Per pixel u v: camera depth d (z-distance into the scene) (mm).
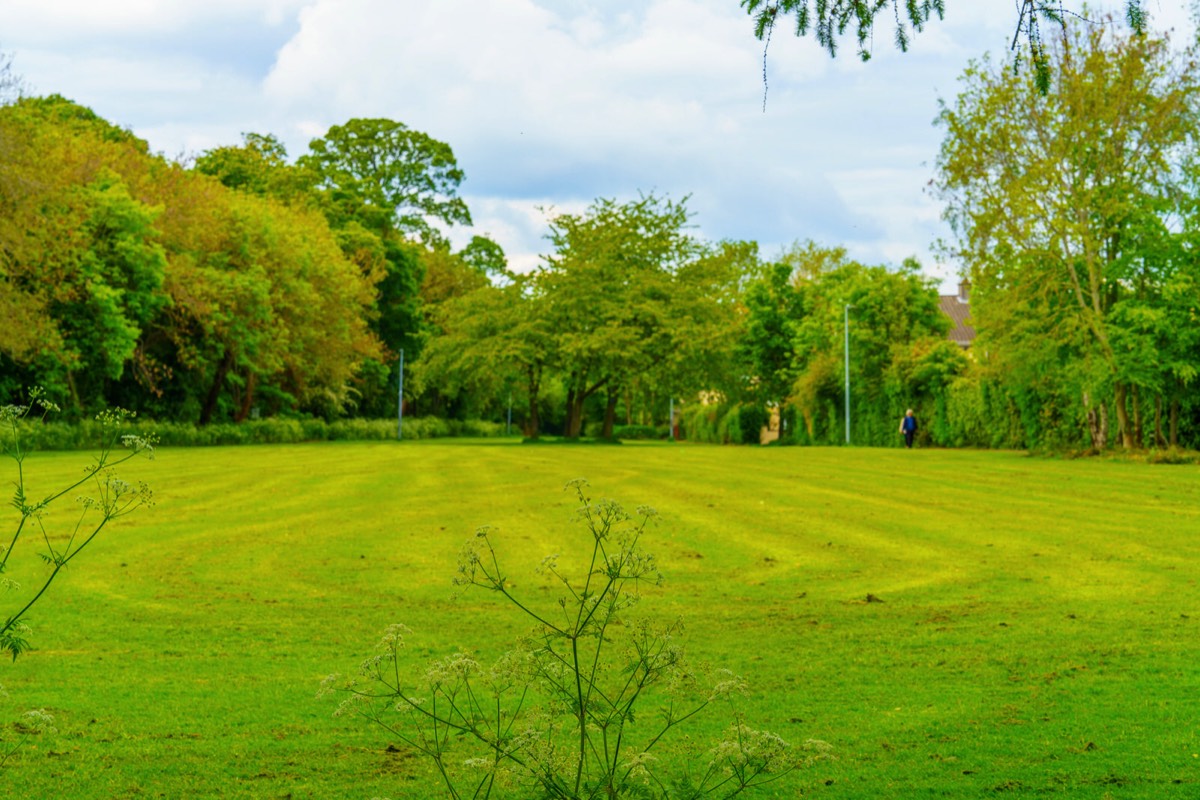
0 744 5418
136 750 5363
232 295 44500
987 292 32625
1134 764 5000
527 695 6504
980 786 4711
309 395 60750
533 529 14836
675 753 5246
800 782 4797
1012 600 9664
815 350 56781
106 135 52406
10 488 19469
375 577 11047
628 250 52969
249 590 10297
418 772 5020
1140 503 17969
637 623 3725
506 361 51219
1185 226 29641
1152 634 8078
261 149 65125
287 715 6043
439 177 79438
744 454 36750
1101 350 30125
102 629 8469
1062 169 31156
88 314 37656
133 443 4059
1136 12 5117
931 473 25297
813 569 11547
